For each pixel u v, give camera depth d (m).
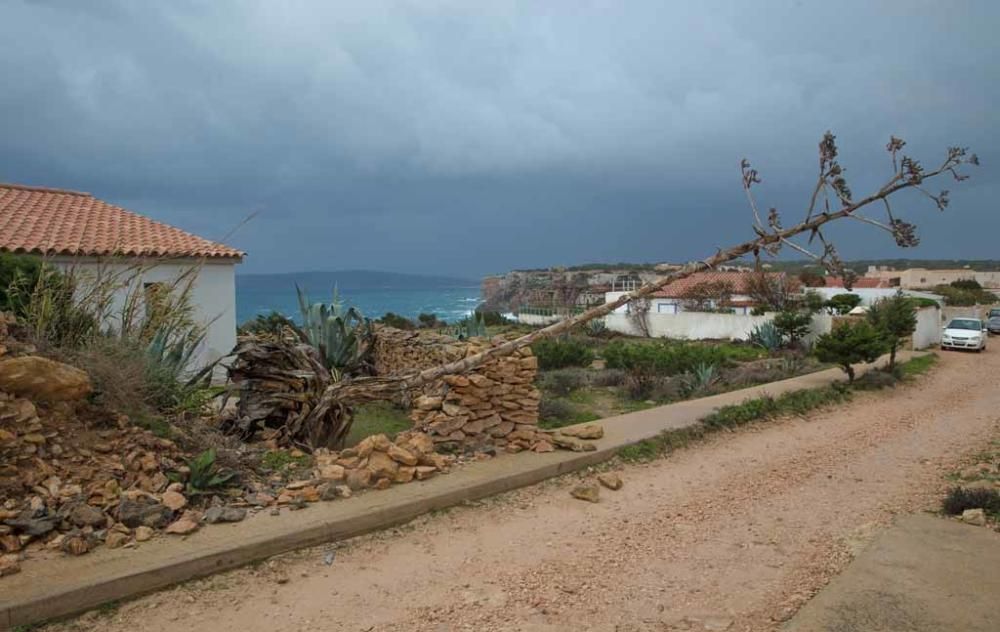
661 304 43.09
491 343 8.94
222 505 5.93
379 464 6.87
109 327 7.88
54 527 5.04
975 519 6.38
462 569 5.34
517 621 4.51
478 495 6.95
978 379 18.84
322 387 8.41
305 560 5.32
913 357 23.55
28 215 14.56
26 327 6.82
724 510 6.99
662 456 9.18
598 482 7.81
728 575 5.34
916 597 4.77
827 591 4.88
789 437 10.71
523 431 8.64
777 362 20.22
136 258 12.12
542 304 40.22
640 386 14.95
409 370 12.57
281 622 4.38
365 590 4.89
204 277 14.98
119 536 5.08
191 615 4.39
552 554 5.70
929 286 74.56
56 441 5.84
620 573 5.34
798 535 6.25
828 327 26.27
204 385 8.66
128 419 6.55
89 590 4.35
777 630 4.40
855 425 11.89
